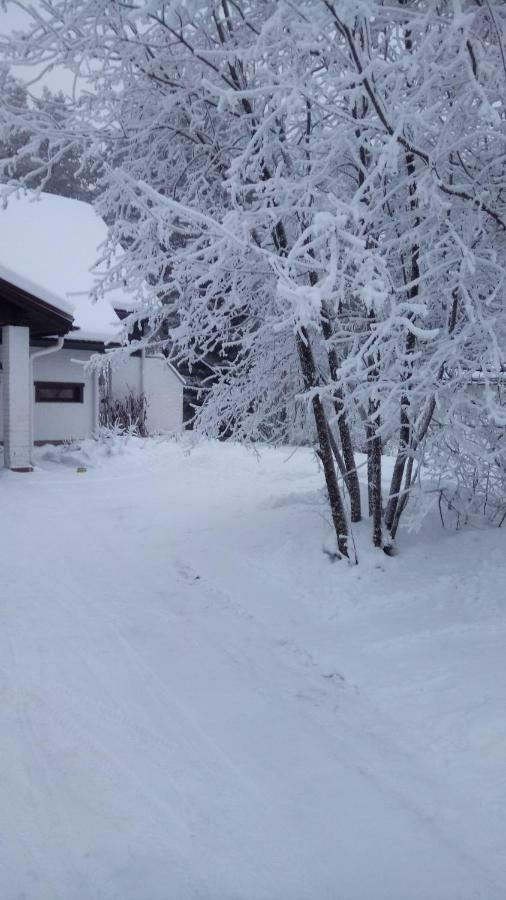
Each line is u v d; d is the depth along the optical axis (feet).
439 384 17.06
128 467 49.29
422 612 17.75
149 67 19.53
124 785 10.66
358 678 14.39
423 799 10.34
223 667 15.25
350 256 13.84
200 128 21.62
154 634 17.28
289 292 12.12
